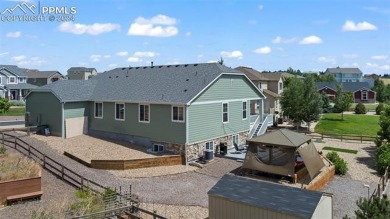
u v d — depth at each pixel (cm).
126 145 2744
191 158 2508
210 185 1973
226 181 1368
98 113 3061
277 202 1165
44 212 1320
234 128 3005
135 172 2166
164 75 3028
